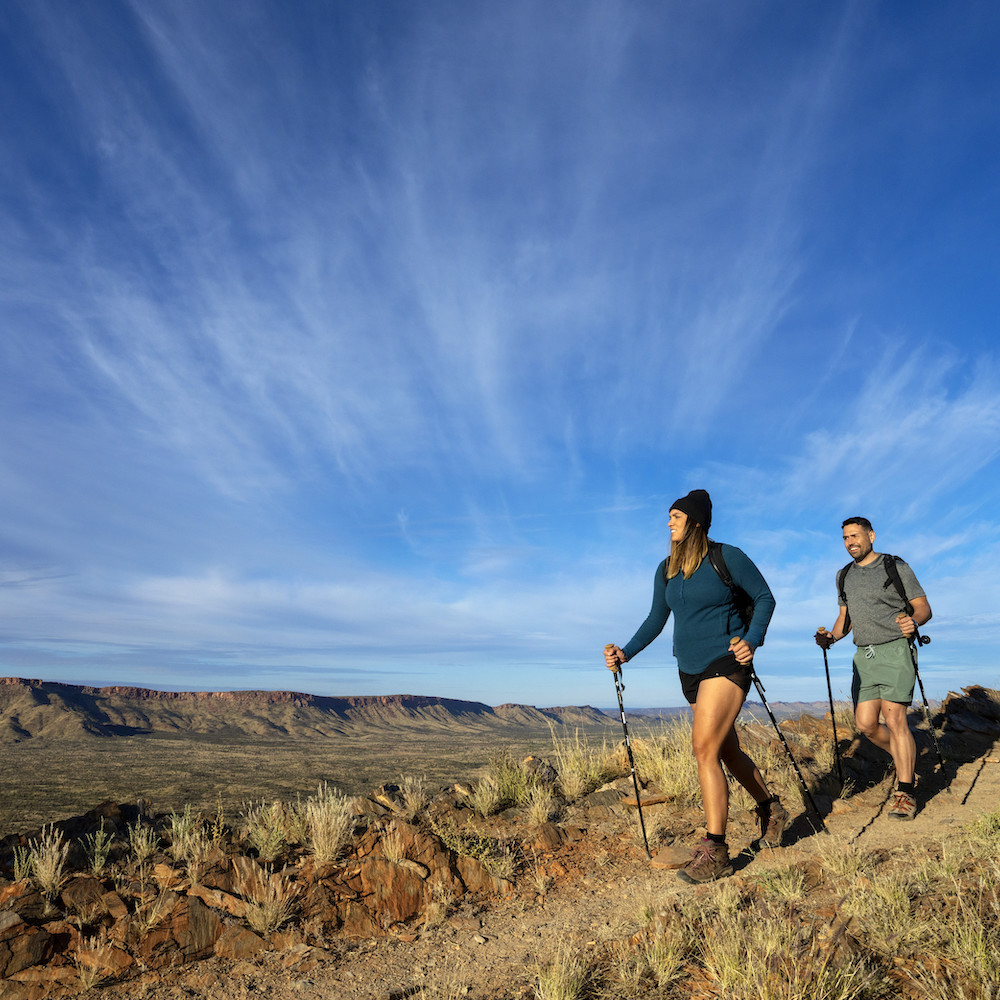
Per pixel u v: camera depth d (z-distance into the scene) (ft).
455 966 10.46
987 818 14.69
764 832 15.69
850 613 20.12
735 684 13.97
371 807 17.28
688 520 14.74
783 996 7.70
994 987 7.38
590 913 12.64
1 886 11.28
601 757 24.06
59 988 9.58
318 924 11.66
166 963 10.27
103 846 13.11
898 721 19.02
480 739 559.79
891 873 11.40
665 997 8.56
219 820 14.55
